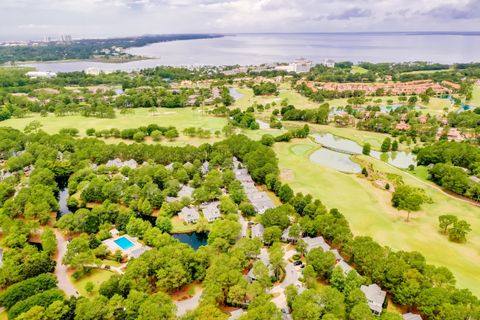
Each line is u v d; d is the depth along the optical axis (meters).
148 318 83.25
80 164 181.88
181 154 192.62
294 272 110.12
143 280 98.00
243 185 167.12
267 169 172.38
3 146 199.38
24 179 175.75
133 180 162.62
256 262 104.56
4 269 102.19
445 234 130.75
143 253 107.69
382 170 192.75
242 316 83.19
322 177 180.38
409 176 186.38
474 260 115.88
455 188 161.50
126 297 95.75
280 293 101.12
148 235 123.56
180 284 99.81
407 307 95.31
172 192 157.50
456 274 108.50
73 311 88.25
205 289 94.50
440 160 193.25
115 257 117.19
